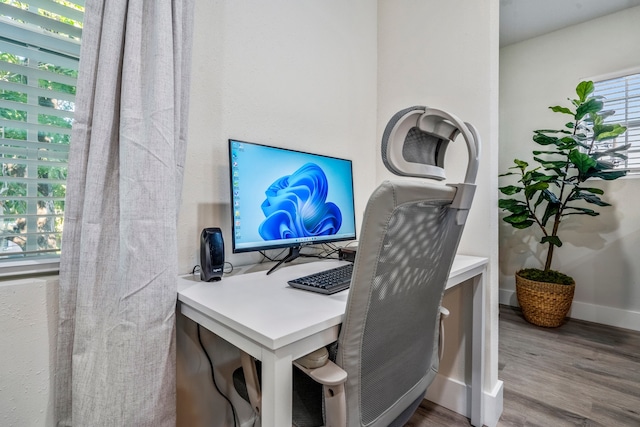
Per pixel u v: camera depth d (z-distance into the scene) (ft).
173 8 2.84
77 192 2.59
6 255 2.73
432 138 2.71
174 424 2.67
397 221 2.02
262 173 3.61
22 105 2.77
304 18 4.66
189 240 3.43
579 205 8.90
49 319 2.70
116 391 2.45
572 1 8.18
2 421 2.51
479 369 4.43
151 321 2.52
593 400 5.05
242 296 2.58
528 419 4.59
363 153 5.71
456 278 3.66
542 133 9.26
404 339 2.48
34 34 2.81
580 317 8.86
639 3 8.20
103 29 2.58
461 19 4.86
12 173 2.75
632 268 8.16
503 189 9.01
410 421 4.55
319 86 4.89
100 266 2.57
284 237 3.78
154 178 2.59
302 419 2.28
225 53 3.72
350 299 1.99
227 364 3.75
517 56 10.09
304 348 1.95
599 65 8.80
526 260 9.79
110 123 2.60
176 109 2.87
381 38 5.95
